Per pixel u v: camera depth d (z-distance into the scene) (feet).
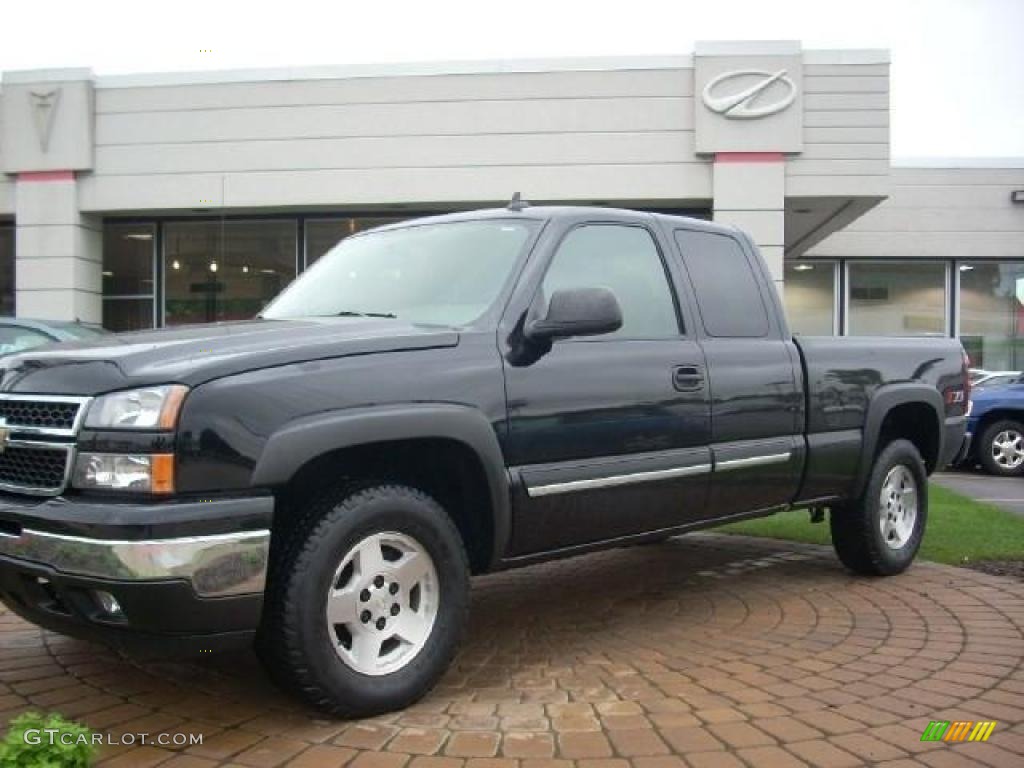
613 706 11.98
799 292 72.08
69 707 11.88
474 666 13.65
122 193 52.44
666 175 49.60
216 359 10.50
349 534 11.02
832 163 49.01
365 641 11.39
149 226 57.31
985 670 13.38
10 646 14.33
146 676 13.01
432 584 11.96
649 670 13.43
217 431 10.12
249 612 10.29
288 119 51.21
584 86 49.70
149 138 52.13
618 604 17.26
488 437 12.09
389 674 11.48
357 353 11.37
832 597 17.61
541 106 49.88
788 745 10.80
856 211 53.31
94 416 10.29
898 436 20.31
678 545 22.68
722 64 48.88
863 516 18.53
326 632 10.88
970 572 19.58
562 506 13.03
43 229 53.01
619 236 14.94
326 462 11.34
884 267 72.02
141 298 57.52
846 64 48.70
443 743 10.77
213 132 51.70
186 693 12.35
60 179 52.75
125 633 10.20
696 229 16.37
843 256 71.36
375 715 11.48
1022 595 17.66
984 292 72.08
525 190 50.11
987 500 32.24
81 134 52.31
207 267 57.26
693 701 12.16
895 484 19.33
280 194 51.39
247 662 13.62
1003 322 71.97
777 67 48.75
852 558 18.98
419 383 11.63
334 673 10.93
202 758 10.37
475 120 50.21
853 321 71.97
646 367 14.16
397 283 14.20
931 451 20.26
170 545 9.77
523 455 12.59
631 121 49.60
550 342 12.92
